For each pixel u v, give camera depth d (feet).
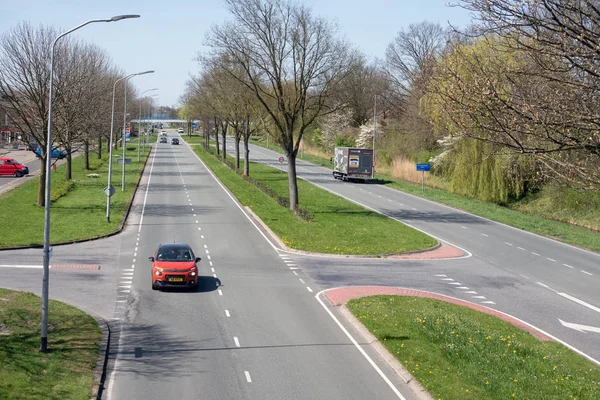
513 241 131.75
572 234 142.61
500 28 36.65
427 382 51.08
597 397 48.55
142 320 69.26
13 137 251.60
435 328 65.41
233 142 522.06
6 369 49.90
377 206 175.63
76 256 102.37
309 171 280.10
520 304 83.82
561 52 35.45
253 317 72.08
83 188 192.34
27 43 157.79
